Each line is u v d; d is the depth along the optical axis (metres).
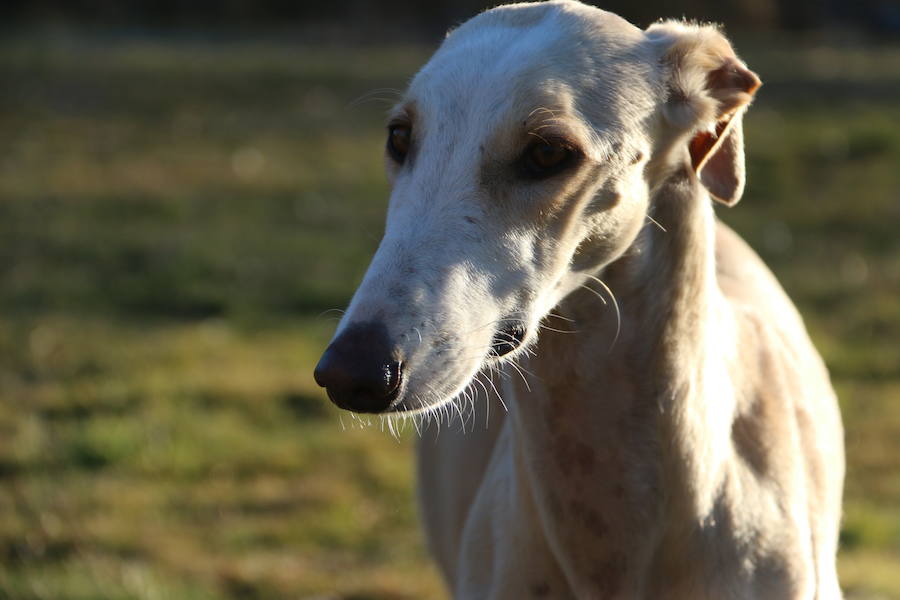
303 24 35.44
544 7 4.39
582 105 4.11
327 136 21.88
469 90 4.11
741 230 15.73
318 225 16.33
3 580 7.21
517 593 4.58
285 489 9.08
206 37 33.22
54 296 13.50
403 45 31.64
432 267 3.89
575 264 4.21
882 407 10.78
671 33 4.50
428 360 3.79
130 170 19.56
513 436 4.55
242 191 18.23
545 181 4.05
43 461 9.30
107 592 7.08
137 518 8.48
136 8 36.22
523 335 4.10
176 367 11.34
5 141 21.53
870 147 19.30
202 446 9.67
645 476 4.29
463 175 4.03
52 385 10.86
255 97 25.06
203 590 7.39
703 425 4.33
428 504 5.98
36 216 16.78
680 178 4.40
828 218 16.23
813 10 33.16
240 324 12.70
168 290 13.69
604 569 4.39
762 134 20.42
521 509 4.53
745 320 4.96
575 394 4.31
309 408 10.56
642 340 4.26
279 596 7.48
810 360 5.52
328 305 13.28
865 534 8.42
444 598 7.49
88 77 26.94
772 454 4.59
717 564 4.35
